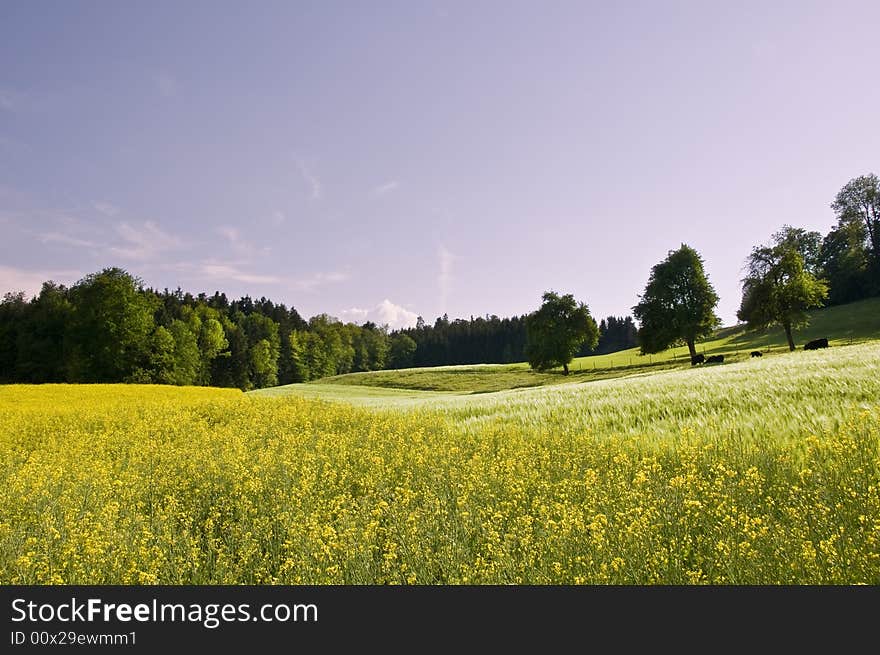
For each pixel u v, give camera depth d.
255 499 7.82
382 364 162.38
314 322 165.62
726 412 10.55
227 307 142.00
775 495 5.88
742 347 67.69
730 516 5.23
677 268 54.97
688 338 54.62
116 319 67.12
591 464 7.93
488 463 8.47
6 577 5.38
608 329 178.62
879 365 13.65
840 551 4.42
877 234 83.44
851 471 5.92
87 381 66.00
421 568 4.98
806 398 10.20
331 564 5.29
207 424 17.69
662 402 12.95
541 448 9.33
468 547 5.46
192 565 5.50
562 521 5.27
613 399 15.01
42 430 17.61
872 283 81.06
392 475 8.66
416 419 15.30
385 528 6.07
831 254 87.38
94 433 16.36
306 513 6.80
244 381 104.62
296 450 11.23
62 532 6.45
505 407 17.31
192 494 8.39
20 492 8.30
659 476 6.71
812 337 63.62
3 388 41.59
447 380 76.56
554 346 63.25
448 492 7.18
